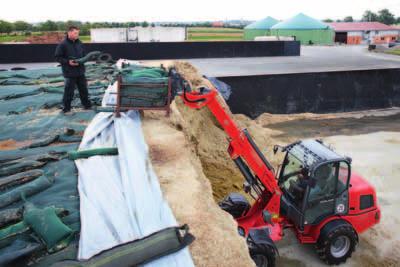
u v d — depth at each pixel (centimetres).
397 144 1686
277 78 2147
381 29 6644
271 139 1656
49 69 1596
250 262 474
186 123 1025
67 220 482
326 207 791
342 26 6900
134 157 647
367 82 2327
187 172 638
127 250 418
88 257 412
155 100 859
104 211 500
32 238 445
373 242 934
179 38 3388
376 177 1316
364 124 2055
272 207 784
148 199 529
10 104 1033
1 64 2255
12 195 530
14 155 684
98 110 866
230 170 1250
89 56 900
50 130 830
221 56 2941
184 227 479
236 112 2127
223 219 543
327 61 2850
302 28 5103
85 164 634
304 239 816
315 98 2255
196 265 432
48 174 611
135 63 1670
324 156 771
